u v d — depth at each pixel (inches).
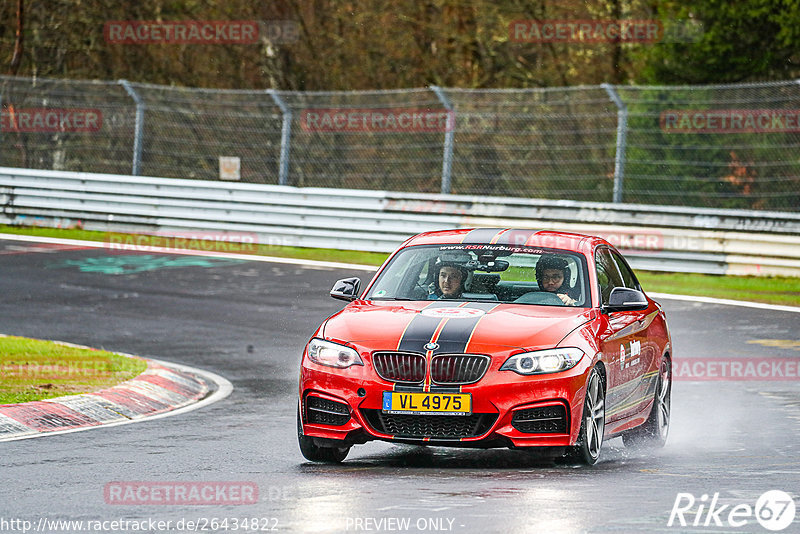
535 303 1247.5
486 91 3361.2
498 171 4269.2
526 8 4840.1
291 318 2385.6
